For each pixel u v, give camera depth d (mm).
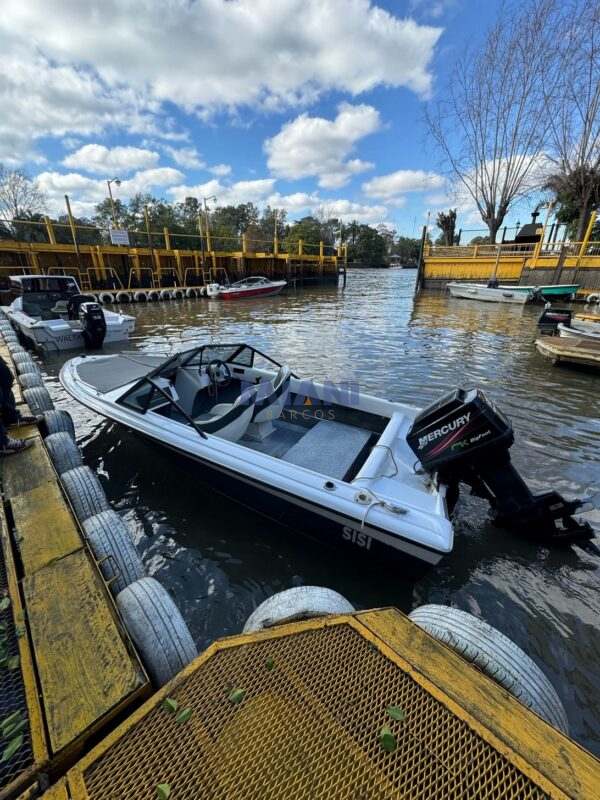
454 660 1451
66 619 1717
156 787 1083
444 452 2611
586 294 16125
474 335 10820
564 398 6074
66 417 4117
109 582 2006
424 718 1259
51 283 11383
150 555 2891
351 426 3920
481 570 2779
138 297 19594
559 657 2207
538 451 4375
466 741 1192
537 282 18000
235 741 1202
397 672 1413
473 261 19906
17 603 1805
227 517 3227
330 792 1071
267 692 1349
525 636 2326
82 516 2721
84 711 1358
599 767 1123
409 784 1092
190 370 4207
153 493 3549
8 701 1435
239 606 2506
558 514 2723
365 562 2627
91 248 19547
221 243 39250
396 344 9891
